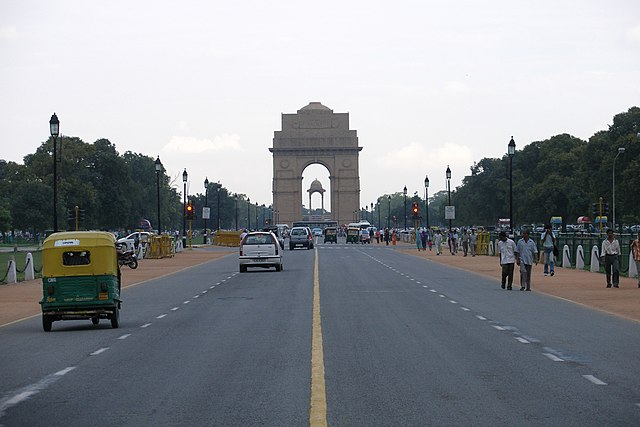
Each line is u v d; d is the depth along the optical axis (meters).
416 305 29.69
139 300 33.44
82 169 131.00
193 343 19.78
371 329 22.30
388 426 10.88
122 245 75.81
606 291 36.00
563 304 30.05
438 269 55.84
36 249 99.06
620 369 15.49
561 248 63.16
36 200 118.25
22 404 12.75
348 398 12.80
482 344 19.17
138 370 15.85
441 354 17.58
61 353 18.52
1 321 26.56
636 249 38.19
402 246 115.31
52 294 23.31
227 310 28.22
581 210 129.88
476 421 11.15
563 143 142.25
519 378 14.55
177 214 196.12
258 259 52.62
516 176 144.25
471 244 77.69
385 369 15.59
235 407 12.21
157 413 11.88
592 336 20.66
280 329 22.41
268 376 14.91
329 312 27.12
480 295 34.31
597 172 106.75
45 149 128.25
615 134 106.75
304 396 12.98
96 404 12.64
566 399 12.64
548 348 18.45
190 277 49.47
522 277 36.81
